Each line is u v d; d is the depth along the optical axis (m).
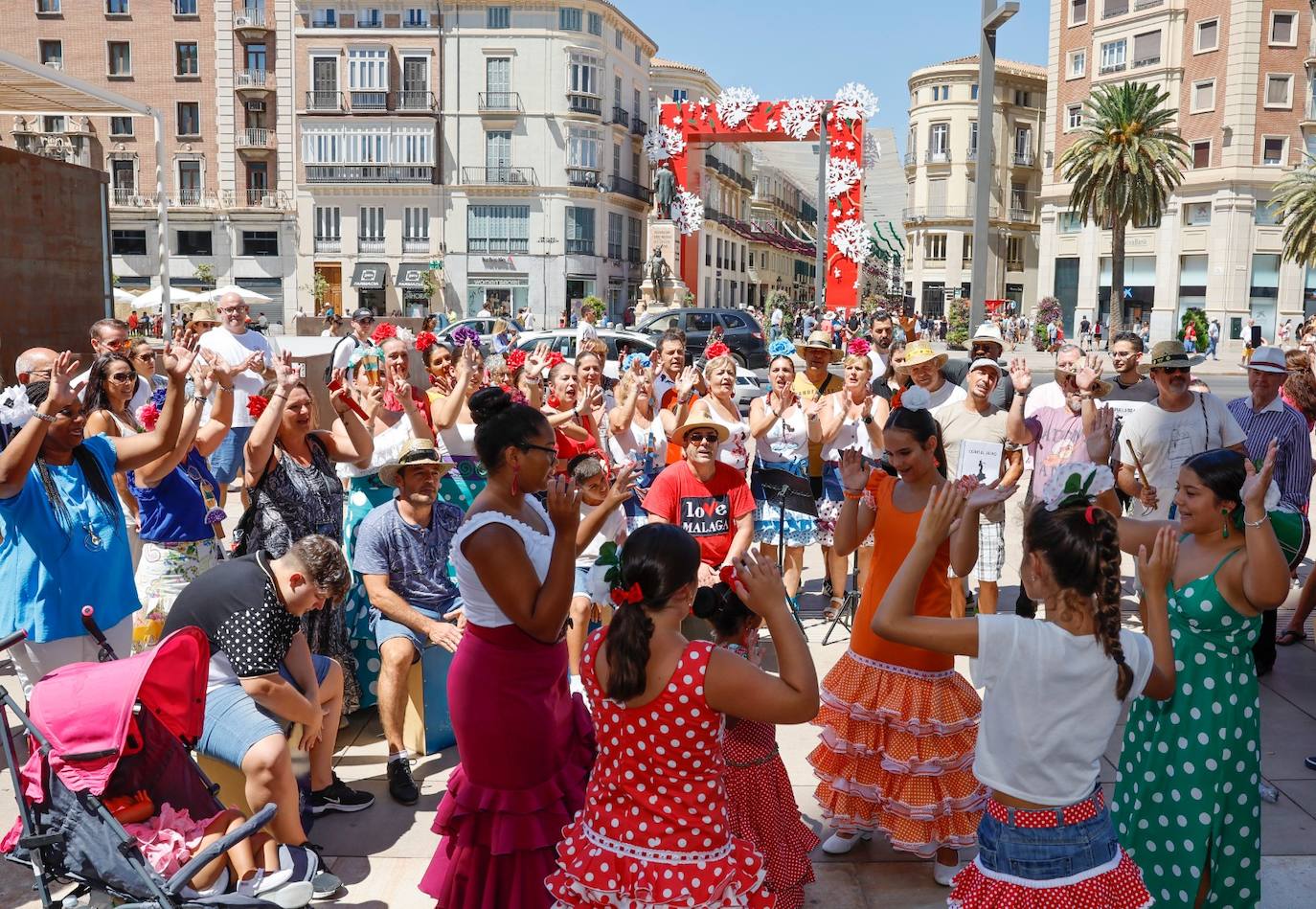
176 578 5.29
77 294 14.54
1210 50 48.28
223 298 8.70
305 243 49.72
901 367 7.05
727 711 2.70
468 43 48.53
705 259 63.94
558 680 3.50
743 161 75.31
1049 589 2.77
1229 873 3.38
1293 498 5.96
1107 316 54.34
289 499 5.20
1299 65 47.12
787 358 7.21
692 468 5.35
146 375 7.92
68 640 4.43
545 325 49.81
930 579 4.04
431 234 49.47
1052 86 55.91
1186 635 3.35
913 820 3.88
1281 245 48.41
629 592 2.70
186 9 48.72
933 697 3.88
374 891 3.96
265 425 5.06
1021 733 2.75
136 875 3.19
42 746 3.36
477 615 3.37
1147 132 40.72
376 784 4.85
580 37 49.16
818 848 4.27
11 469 4.13
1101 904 2.71
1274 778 4.82
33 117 48.66
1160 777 3.38
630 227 55.47
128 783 3.55
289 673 4.27
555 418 6.22
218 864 3.55
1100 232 54.16
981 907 2.81
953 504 2.86
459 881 3.46
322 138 48.97
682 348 7.82
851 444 7.27
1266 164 47.72
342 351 10.30
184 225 49.72
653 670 2.71
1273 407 6.00
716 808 2.79
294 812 3.88
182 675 3.59
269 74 49.00
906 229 71.75
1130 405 6.68
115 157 49.53
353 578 5.58
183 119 49.44
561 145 49.28
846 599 6.99
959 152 67.75
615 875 2.77
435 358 6.41
